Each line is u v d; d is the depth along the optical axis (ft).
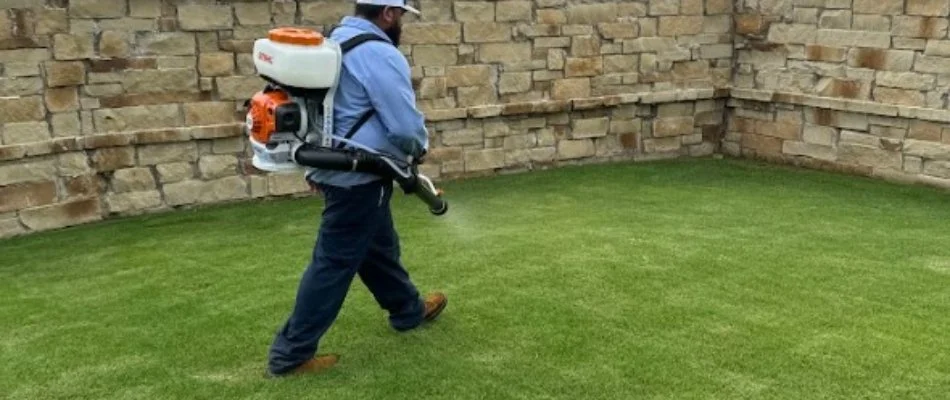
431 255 17.04
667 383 11.11
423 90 24.50
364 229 10.84
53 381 11.57
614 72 27.48
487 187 24.43
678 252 17.08
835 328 12.94
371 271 12.19
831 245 17.69
